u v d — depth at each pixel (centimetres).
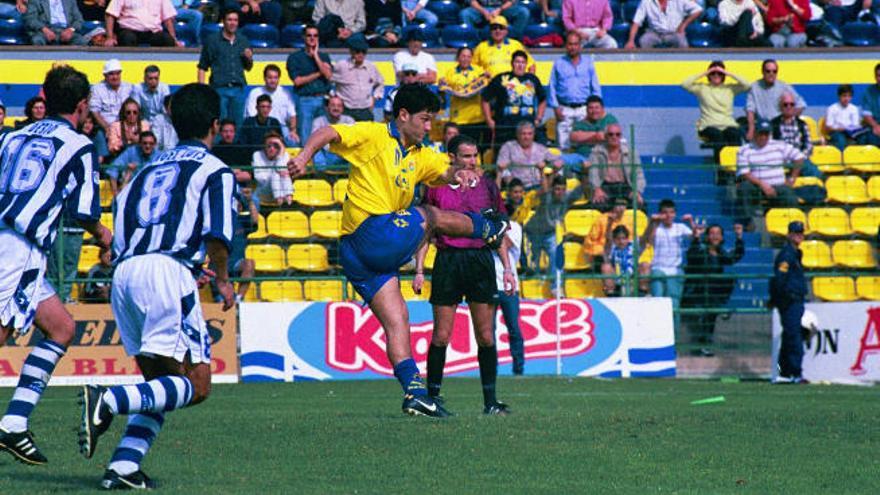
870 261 4231
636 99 5028
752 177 4266
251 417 2250
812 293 4188
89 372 3575
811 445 1867
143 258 1423
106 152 4206
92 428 1327
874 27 5275
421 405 2144
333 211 3969
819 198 4284
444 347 2375
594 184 4047
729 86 4716
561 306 3803
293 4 5075
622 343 3809
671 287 4003
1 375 3534
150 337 1417
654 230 4056
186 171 1437
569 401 2734
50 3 4797
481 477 1529
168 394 1379
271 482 1476
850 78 5169
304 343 3691
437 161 2175
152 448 1794
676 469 1617
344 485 1456
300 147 4362
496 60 4584
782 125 4450
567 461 1673
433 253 3888
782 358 3678
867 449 1830
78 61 4775
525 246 3934
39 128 1633
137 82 4797
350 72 4447
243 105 4475
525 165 3800
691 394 3027
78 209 1611
